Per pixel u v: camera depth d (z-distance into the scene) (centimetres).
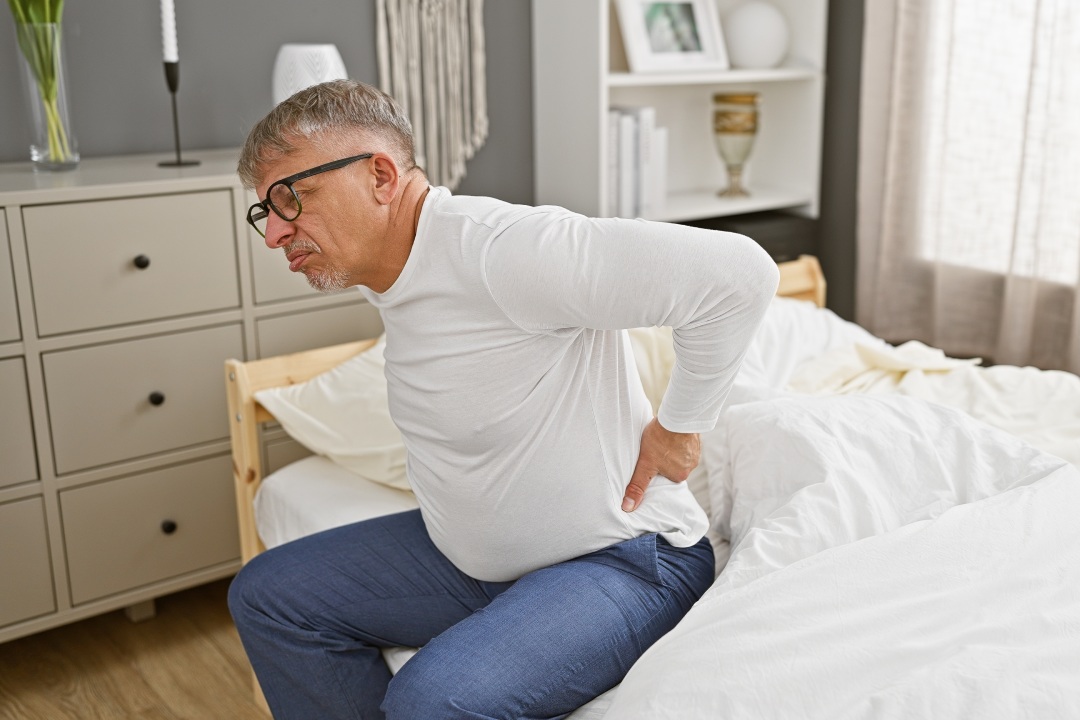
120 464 216
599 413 135
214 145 258
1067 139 258
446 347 130
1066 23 251
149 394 216
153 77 247
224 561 234
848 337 236
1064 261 267
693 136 332
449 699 120
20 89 231
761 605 122
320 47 240
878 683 110
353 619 150
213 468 228
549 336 128
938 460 153
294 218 128
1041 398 198
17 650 221
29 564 209
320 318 234
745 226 312
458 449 136
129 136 247
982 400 199
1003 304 277
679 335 130
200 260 216
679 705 111
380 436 190
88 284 204
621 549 138
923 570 127
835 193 329
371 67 275
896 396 170
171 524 224
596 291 119
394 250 133
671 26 299
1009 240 277
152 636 226
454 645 127
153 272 211
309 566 153
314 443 193
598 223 123
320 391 196
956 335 295
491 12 288
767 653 115
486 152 298
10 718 198
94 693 206
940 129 287
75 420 208
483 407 130
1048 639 115
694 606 128
